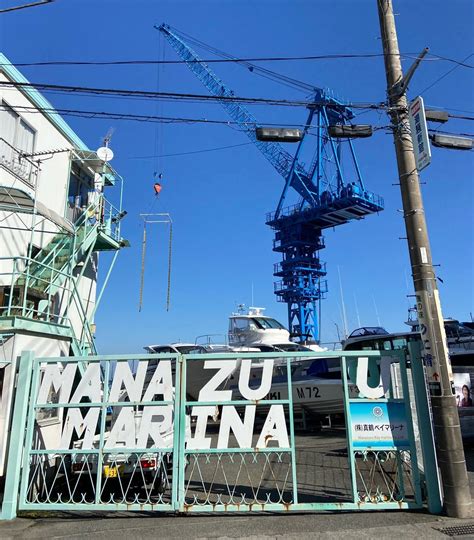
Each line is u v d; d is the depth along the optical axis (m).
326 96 37.66
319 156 51.12
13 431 5.89
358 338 16.19
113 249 15.73
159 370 5.99
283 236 52.12
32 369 6.12
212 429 12.75
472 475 7.34
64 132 13.94
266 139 7.90
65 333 9.32
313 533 4.89
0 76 11.05
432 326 5.86
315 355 5.84
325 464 8.66
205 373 14.72
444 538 4.73
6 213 11.02
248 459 9.34
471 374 10.01
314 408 13.46
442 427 5.56
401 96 6.73
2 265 10.71
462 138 7.85
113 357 6.03
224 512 5.63
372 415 5.82
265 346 19.22
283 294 50.62
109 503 5.64
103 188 16.59
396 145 6.64
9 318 7.50
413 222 6.29
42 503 5.66
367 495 5.71
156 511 5.77
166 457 7.00
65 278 11.77
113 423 6.57
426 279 6.05
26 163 11.91
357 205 46.53
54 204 13.32
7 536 4.94
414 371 5.91
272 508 5.52
